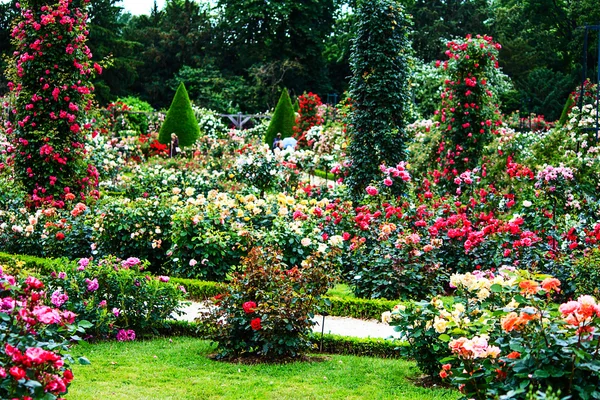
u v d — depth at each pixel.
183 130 24.28
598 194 10.30
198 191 14.41
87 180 11.85
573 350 3.36
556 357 3.46
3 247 10.24
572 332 3.56
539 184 9.76
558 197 9.72
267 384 5.26
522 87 35.94
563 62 38.66
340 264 8.59
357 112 13.23
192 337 6.93
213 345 6.48
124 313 6.70
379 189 11.61
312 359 6.12
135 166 17.33
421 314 5.20
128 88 39.91
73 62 11.42
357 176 13.18
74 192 11.72
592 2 35.44
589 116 13.69
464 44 13.61
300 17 40.72
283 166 15.20
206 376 5.45
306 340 6.04
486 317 4.40
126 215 9.56
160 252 9.63
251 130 28.02
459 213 10.48
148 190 14.28
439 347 5.12
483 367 3.72
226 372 5.59
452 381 3.81
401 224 9.54
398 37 13.10
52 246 9.84
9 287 3.88
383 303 7.86
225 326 5.95
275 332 5.87
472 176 11.76
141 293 6.71
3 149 14.02
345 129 13.82
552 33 38.41
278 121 26.73
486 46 13.56
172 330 7.03
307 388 5.18
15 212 10.69
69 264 6.71
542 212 9.31
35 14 11.29
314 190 13.73
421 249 8.54
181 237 9.09
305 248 9.20
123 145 20.72
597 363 3.35
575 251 8.39
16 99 11.37
